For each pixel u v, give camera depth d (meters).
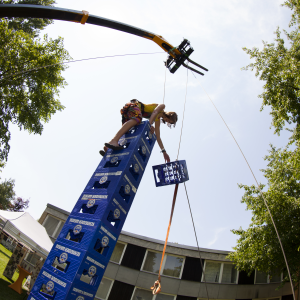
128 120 4.09
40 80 15.47
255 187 11.89
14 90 15.20
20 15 2.25
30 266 15.08
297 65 8.25
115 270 14.83
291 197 10.05
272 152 12.38
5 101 14.98
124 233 15.80
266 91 9.12
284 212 9.98
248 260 11.22
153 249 15.45
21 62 14.75
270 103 9.13
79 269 2.68
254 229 10.77
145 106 4.32
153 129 4.35
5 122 15.05
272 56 9.16
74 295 2.61
